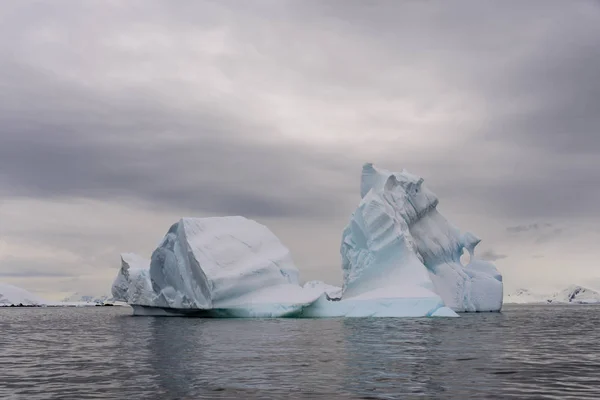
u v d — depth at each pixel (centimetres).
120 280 7169
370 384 1686
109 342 3203
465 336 3234
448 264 6412
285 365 2084
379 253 5697
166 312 6262
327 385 1673
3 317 7888
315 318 5116
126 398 1523
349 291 5822
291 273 5691
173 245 5797
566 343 2902
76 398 1533
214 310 5319
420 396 1518
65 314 9225
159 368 2058
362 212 5906
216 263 5291
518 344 2819
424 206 6431
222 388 1642
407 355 2356
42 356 2528
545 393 1546
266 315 5162
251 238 5728
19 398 1538
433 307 5144
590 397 1492
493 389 1606
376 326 4019
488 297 6297
